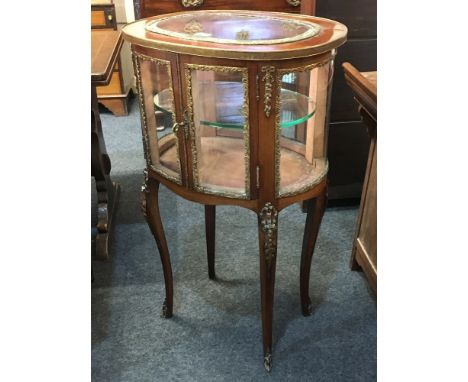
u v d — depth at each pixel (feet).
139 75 3.40
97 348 4.28
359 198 6.43
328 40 3.04
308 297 4.51
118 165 7.71
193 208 6.48
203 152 3.59
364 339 4.33
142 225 6.15
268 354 3.99
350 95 5.71
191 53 2.87
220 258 5.45
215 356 4.18
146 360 4.16
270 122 3.05
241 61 2.84
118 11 9.01
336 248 5.61
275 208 3.38
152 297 4.89
